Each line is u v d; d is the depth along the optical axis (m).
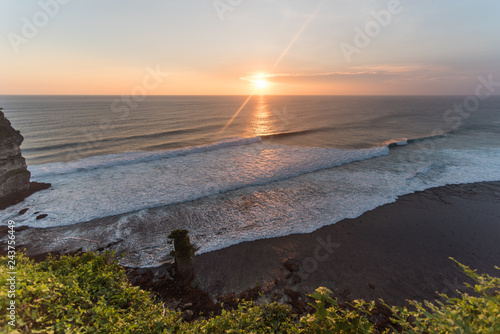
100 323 3.11
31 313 2.78
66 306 3.13
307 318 2.48
